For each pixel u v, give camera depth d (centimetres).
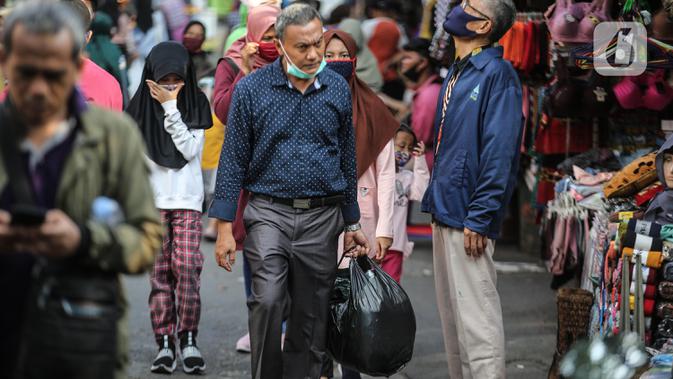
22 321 545
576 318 987
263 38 1112
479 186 888
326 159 889
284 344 920
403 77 1905
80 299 530
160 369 1096
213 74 1639
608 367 745
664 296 874
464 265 910
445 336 966
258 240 884
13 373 547
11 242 506
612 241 923
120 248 534
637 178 1021
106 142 548
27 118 527
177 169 1098
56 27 508
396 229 1080
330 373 1027
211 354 1180
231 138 889
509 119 884
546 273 1606
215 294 1469
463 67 912
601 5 1123
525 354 1180
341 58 1016
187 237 1102
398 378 1101
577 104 1253
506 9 902
